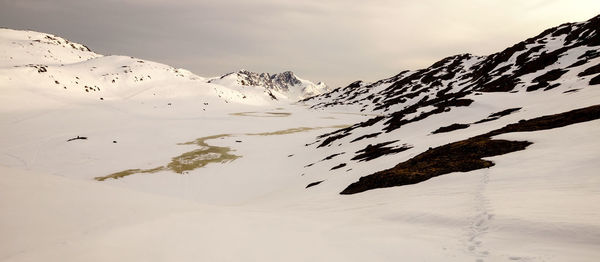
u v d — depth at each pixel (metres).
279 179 47.97
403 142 41.38
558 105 35.91
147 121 116.12
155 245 7.32
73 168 59.38
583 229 7.18
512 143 22.84
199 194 45.44
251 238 8.52
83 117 111.31
